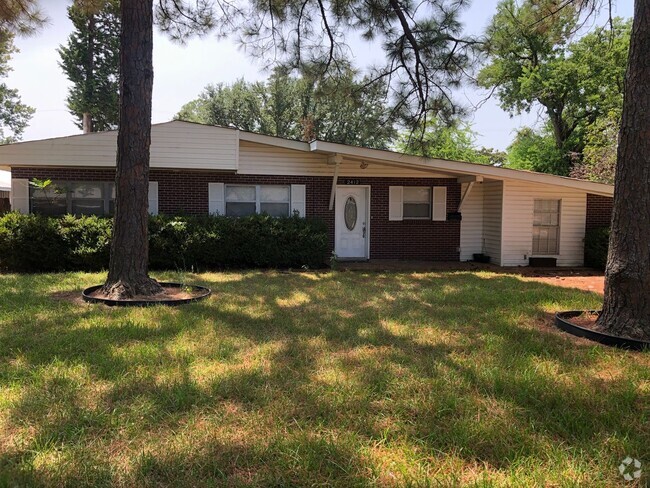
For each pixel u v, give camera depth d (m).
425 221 13.79
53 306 6.58
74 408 3.26
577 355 4.69
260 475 2.52
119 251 7.32
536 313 6.63
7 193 23.61
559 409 3.37
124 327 5.38
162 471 2.54
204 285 8.80
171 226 10.98
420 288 8.80
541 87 25.34
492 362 4.38
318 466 2.61
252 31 10.37
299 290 8.38
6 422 3.06
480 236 14.11
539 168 27.98
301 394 3.58
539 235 13.33
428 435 2.98
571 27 9.24
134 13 7.27
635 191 5.27
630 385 3.80
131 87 7.32
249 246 11.39
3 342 4.77
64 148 11.13
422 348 4.84
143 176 7.44
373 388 3.71
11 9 8.88
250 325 5.70
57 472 2.50
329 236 13.26
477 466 2.66
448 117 10.77
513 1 9.96
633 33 5.33
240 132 11.79
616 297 5.35
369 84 11.18
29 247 10.37
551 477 2.53
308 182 13.11
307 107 33.44
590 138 23.22
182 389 3.59
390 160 11.69
